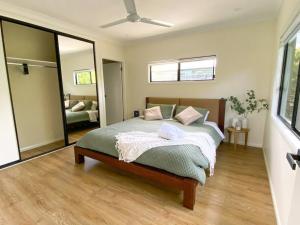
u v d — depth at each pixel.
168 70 4.52
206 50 3.85
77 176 2.47
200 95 4.05
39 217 1.71
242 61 3.50
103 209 1.82
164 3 2.63
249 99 3.51
